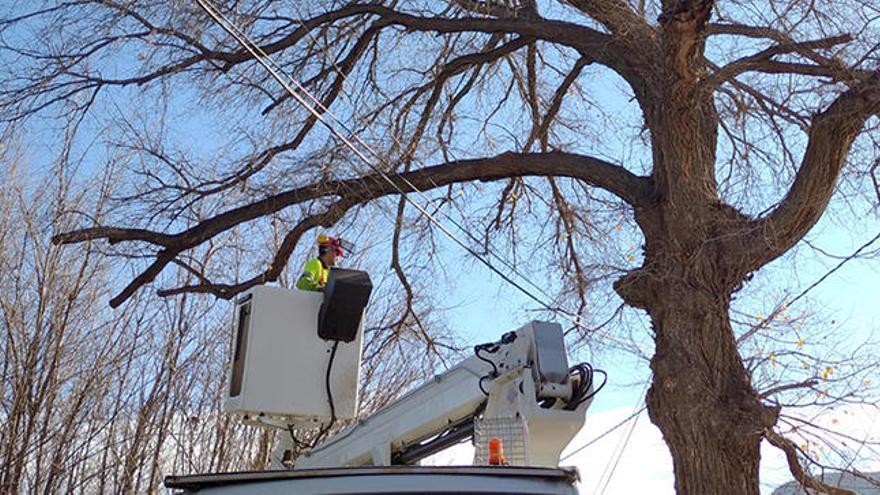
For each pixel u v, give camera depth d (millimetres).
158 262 11148
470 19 12086
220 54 11891
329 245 6996
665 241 9430
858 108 8516
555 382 5707
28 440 14781
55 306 15695
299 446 6676
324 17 12414
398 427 6250
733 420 8172
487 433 5570
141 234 11047
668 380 8586
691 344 8648
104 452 16156
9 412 15148
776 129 10719
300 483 3348
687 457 8266
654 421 8750
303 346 6148
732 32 10664
